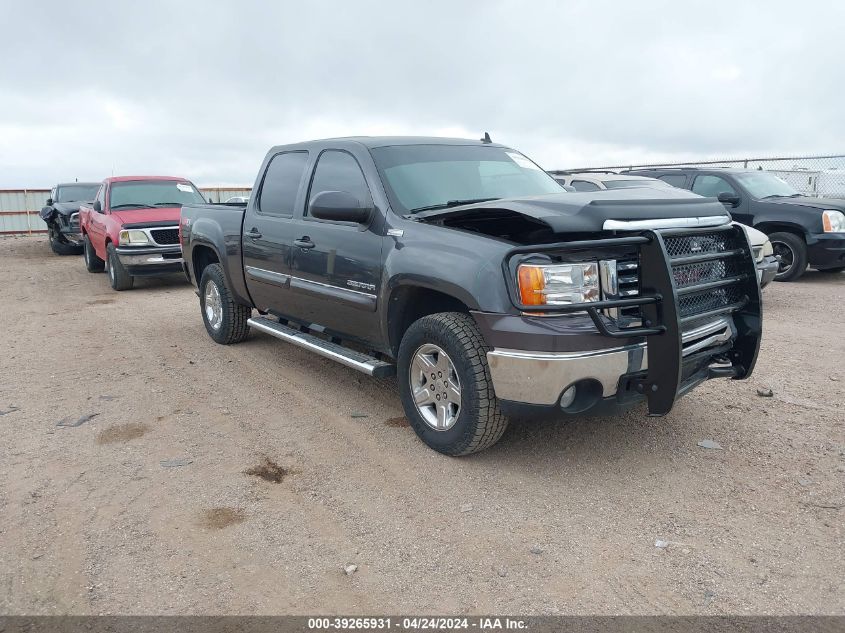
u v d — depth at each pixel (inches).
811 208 426.6
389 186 184.7
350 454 172.4
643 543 129.3
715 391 213.2
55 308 402.6
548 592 115.6
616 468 160.2
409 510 143.7
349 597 115.6
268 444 180.2
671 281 138.3
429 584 118.6
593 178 440.5
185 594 117.0
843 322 313.6
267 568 124.2
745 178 460.8
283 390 225.6
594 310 137.7
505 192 196.7
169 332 323.3
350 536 134.3
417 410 172.7
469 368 152.7
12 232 1137.4
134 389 229.6
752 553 125.1
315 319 214.8
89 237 550.6
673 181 489.1
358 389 225.1
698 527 134.3
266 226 231.8
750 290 166.9
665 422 187.5
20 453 176.4
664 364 141.7
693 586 116.1
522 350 141.9
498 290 144.6
